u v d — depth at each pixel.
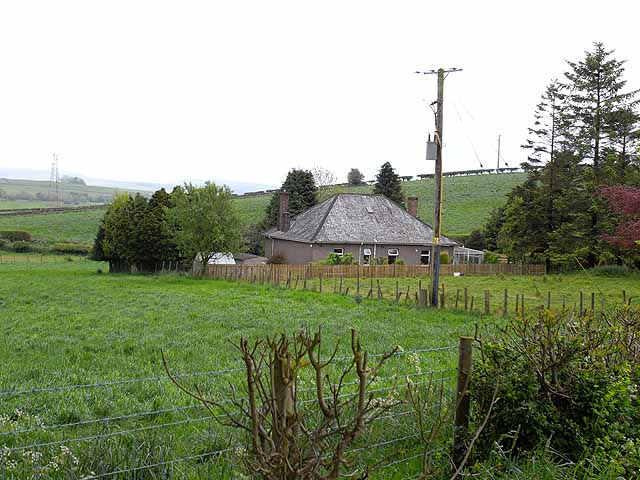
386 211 55.34
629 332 6.82
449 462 5.34
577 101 49.66
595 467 5.01
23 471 5.32
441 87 24.58
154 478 5.17
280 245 57.56
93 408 8.45
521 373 5.68
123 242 48.50
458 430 5.47
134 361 12.57
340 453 3.05
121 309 22.80
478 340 5.89
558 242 48.66
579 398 5.59
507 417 5.52
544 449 5.26
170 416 7.97
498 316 20.89
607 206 44.81
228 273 41.44
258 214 89.88
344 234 51.34
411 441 6.07
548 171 49.94
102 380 10.52
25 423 7.49
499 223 66.00
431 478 5.25
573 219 49.22
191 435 6.64
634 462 4.98
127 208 50.41
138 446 5.73
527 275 47.75
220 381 10.12
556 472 5.01
